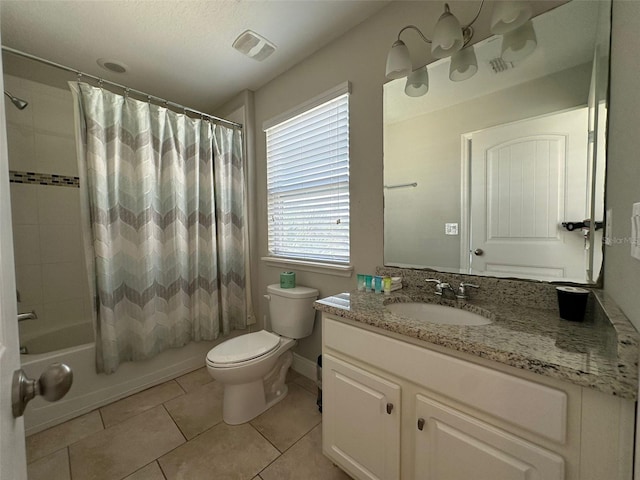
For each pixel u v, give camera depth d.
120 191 1.80
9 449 0.44
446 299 1.28
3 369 0.43
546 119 1.08
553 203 1.07
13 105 1.93
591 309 0.95
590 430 0.63
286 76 2.10
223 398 1.80
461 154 1.29
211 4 1.46
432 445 0.89
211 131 2.23
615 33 0.85
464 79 1.27
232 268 2.39
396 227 1.53
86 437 1.49
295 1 1.46
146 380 1.96
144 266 1.88
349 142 1.71
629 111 0.69
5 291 0.47
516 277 1.16
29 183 2.01
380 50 1.55
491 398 0.76
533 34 1.08
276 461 1.33
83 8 1.46
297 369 2.17
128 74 2.12
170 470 1.28
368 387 1.06
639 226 0.57
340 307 1.16
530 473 0.70
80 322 2.20
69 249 2.17
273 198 2.33
